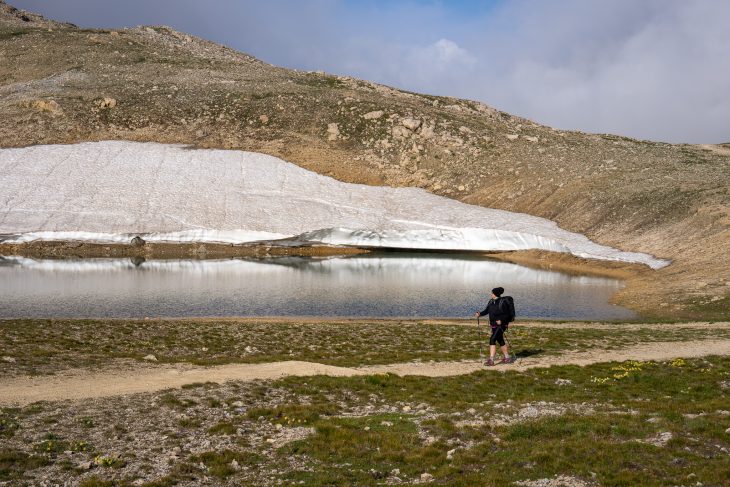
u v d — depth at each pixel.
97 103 117.81
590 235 86.38
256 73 146.75
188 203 94.75
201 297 55.47
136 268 73.94
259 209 95.06
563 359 28.25
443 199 102.19
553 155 112.19
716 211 76.31
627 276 69.50
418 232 90.75
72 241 85.31
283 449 16.02
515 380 23.97
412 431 17.31
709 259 64.94
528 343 32.94
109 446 16.27
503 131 124.12
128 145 107.81
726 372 25.30
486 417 18.53
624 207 88.75
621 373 25.19
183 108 120.69
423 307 52.66
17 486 13.50
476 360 28.38
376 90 145.50
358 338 35.12
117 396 21.00
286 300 54.88
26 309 48.59
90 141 107.75
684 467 13.75
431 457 15.24
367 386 22.86
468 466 14.65
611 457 14.42
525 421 17.81
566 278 69.56
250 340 33.88
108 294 56.00
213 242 88.62
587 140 125.81
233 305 52.16
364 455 15.59
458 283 65.75
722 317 46.59
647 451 14.80
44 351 28.50
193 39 191.88
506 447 15.72
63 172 98.38
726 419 16.89
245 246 89.25
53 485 13.66
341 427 17.55
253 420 18.64
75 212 90.00
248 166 105.75
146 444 16.47
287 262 81.94
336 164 109.06
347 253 91.62
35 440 16.41
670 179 95.31
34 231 85.00
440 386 23.03
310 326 40.06
